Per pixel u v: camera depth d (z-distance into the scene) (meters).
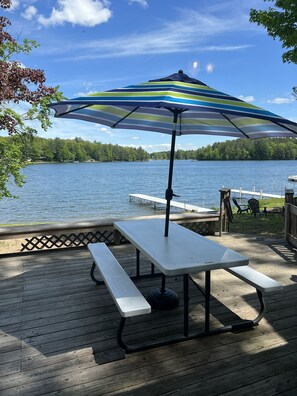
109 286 2.23
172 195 2.74
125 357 2.05
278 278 3.58
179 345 2.20
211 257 2.25
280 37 5.66
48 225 4.79
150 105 1.54
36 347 2.16
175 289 3.22
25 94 5.59
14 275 3.61
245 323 2.43
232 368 1.94
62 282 3.39
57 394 1.71
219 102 1.78
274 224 7.54
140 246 2.54
